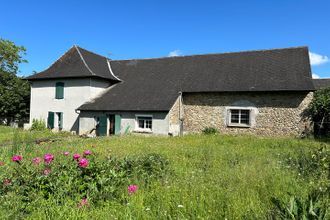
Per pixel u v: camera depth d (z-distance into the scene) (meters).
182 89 21.09
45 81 25.08
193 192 4.43
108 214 3.60
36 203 3.87
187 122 21.16
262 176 5.49
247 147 11.60
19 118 33.78
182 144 12.54
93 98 23.16
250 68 21.44
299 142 13.63
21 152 8.78
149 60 26.78
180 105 20.86
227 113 20.05
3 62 35.75
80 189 4.28
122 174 4.95
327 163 5.95
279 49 22.45
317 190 4.37
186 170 6.56
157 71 24.67
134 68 26.20
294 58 21.02
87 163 4.64
